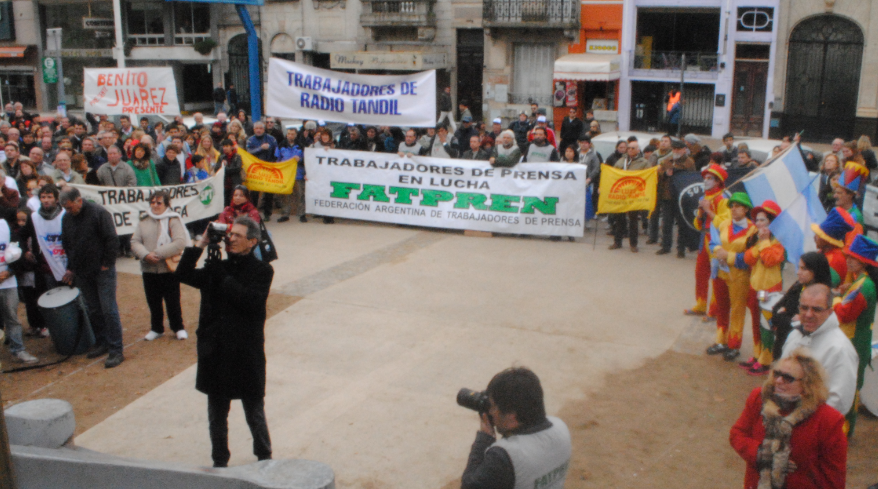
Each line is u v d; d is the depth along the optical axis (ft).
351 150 42.73
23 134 45.85
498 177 39.70
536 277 32.91
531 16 87.81
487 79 92.84
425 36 93.86
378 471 18.16
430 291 31.01
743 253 23.08
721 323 24.64
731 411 20.89
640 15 87.61
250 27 59.88
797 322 15.51
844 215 19.20
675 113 87.25
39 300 25.38
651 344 25.59
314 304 29.60
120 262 36.27
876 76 77.46
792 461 12.00
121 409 21.67
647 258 36.06
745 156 37.91
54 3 118.32
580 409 21.07
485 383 22.67
